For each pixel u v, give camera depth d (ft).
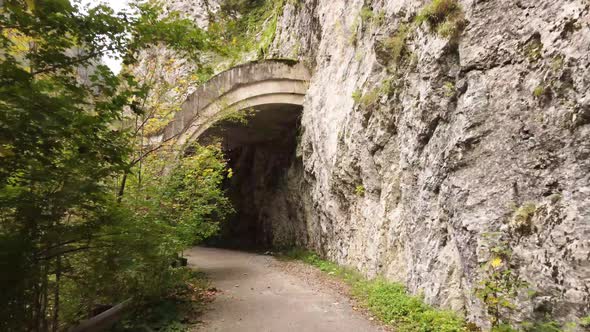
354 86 38.93
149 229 17.03
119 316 19.60
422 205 23.71
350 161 37.86
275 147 76.33
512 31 17.88
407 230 26.40
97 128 12.18
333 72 46.73
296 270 43.14
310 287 32.78
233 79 52.65
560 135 14.52
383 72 32.63
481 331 16.67
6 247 10.16
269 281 36.24
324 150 46.60
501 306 14.48
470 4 20.36
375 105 33.01
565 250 13.44
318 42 55.36
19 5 10.81
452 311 19.38
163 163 28.12
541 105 15.70
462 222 18.53
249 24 94.02
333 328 20.67
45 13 10.72
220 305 26.08
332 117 44.62
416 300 21.99
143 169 26.50
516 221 15.62
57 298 15.11
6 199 10.59
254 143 81.30
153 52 26.27
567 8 14.96
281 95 55.52
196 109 49.32
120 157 13.15
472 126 18.81
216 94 50.98
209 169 32.09
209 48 16.14
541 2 16.44
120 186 22.80
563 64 14.71
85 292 16.22
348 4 44.75
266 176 79.66
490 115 18.20
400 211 28.60
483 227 17.30
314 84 53.26
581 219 13.12
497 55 18.45
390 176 30.81
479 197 17.85
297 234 63.00
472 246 17.81
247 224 88.53
